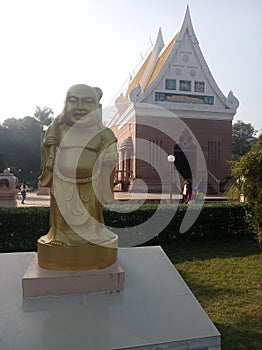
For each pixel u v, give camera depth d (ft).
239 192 26.11
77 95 10.30
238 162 23.21
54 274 9.89
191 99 70.03
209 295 14.56
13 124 186.70
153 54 82.48
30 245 21.74
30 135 183.32
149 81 76.02
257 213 22.22
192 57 70.33
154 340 8.02
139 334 8.21
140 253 14.08
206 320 8.95
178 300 9.92
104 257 10.53
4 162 88.48
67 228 10.40
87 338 7.98
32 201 62.03
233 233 25.95
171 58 69.10
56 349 7.61
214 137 70.79
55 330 8.23
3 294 9.87
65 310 9.07
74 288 9.85
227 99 71.05
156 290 10.45
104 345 7.77
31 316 8.75
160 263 12.96
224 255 21.39
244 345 10.51
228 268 18.54
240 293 14.79
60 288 9.73
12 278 11.14
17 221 21.59
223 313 12.72
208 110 69.92
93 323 8.57
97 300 9.62
